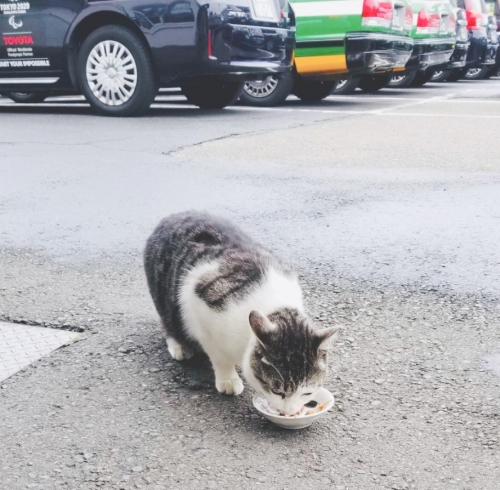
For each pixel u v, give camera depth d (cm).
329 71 743
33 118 665
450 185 469
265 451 202
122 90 663
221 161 514
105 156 524
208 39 631
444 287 320
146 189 463
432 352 261
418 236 391
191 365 257
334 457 199
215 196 452
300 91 819
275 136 584
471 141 571
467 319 288
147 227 409
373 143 565
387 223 414
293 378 214
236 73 645
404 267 345
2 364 254
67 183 473
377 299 308
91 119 655
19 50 686
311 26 736
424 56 907
